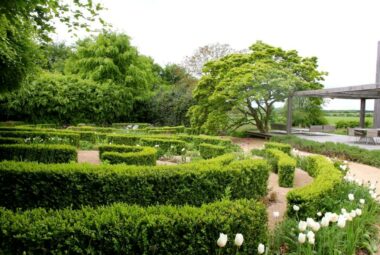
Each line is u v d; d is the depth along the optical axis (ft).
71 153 21.97
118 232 7.47
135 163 20.92
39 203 12.76
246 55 56.49
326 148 37.86
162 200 13.73
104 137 38.78
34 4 11.15
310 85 55.47
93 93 65.62
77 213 7.98
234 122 59.88
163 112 74.74
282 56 57.16
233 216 8.38
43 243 7.08
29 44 24.91
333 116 100.53
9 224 7.22
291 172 20.48
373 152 31.76
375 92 49.01
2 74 26.55
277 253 9.30
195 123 58.34
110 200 13.19
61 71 89.86
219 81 54.90
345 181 16.65
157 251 7.81
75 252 7.21
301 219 11.98
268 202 16.85
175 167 14.44
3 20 13.35
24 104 58.49
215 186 14.55
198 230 8.04
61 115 62.85
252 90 49.96
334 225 10.19
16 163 13.34
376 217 13.64
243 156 27.66
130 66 72.23
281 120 74.95
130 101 71.92
